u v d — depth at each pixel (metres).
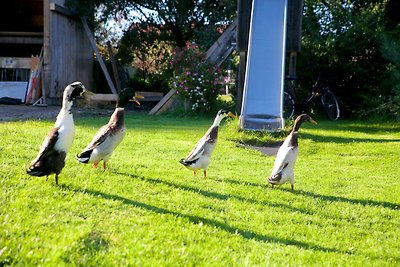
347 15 17.22
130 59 21.28
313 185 6.60
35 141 7.56
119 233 3.77
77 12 17.83
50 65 16.56
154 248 3.57
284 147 6.10
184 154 7.95
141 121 12.70
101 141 5.64
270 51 13.54
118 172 5.99
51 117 12.17
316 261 3.77
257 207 5.12
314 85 16.16
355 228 4.80
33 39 18.70
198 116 14.70
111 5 18.80
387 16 17.81
